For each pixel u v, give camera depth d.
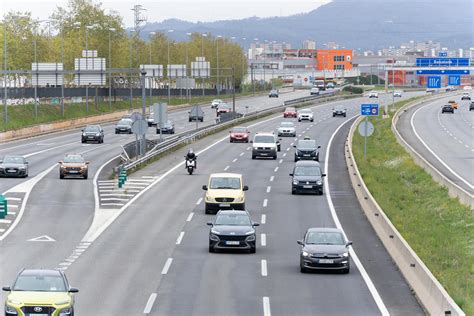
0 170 138.50
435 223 101.75
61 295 51.50
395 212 105.88
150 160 163.75
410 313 55.59
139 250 81.00
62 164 138.00
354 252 80.31
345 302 59.16
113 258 76.81
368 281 66.81
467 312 53.25
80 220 99.25
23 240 86.19
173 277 68.25
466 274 70.75
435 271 70.56
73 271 70.69
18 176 138.88
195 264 74.12
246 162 164.50
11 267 72.19
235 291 62.88
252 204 112.94
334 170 151.50
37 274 53.56
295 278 67.94
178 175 143.38
